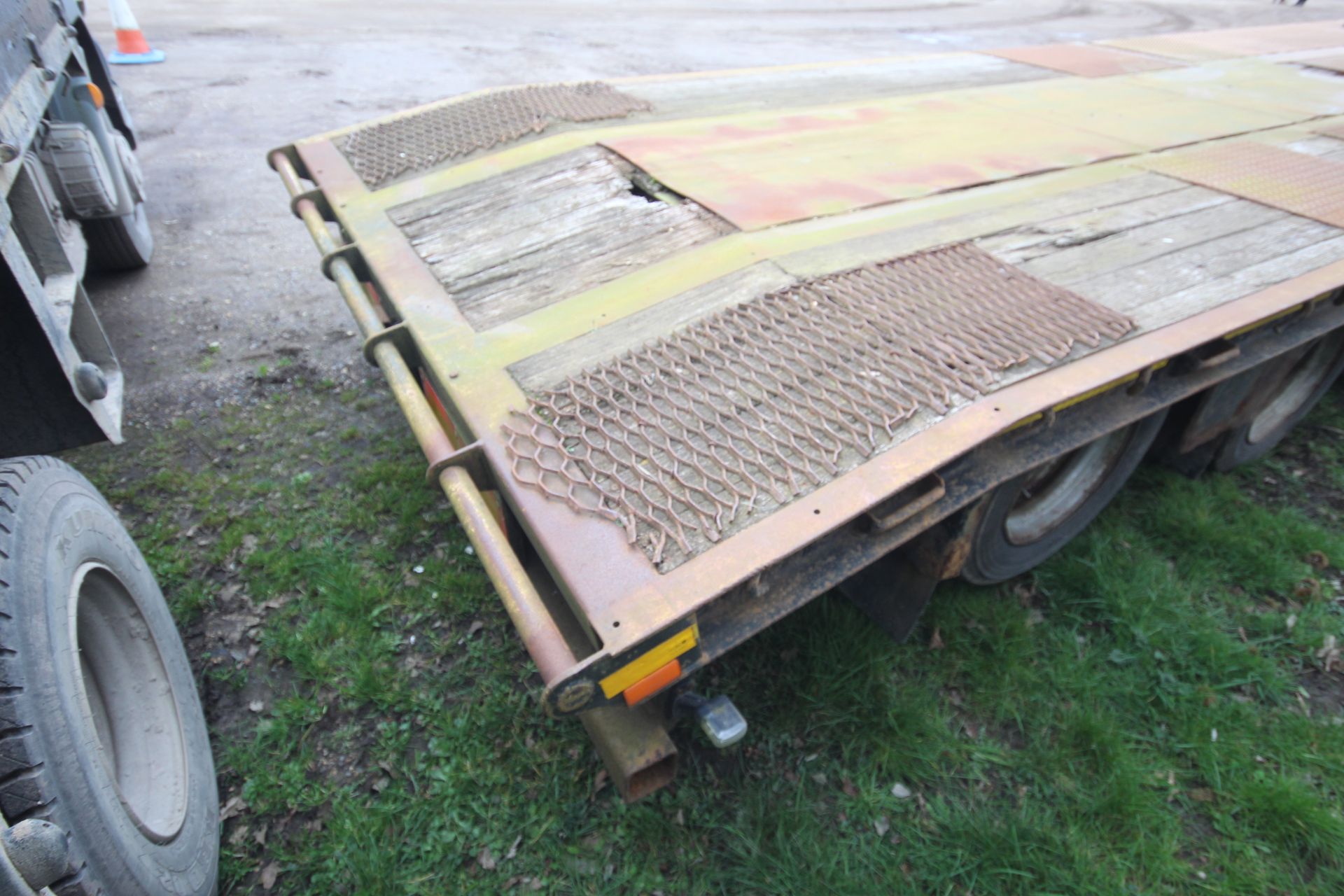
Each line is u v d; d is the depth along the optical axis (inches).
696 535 64.7
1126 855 89.3
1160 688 107.2
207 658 106.7
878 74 186.9
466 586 116.6
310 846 88.0
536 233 108.3
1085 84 186.7
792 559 71.7
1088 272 99.7
